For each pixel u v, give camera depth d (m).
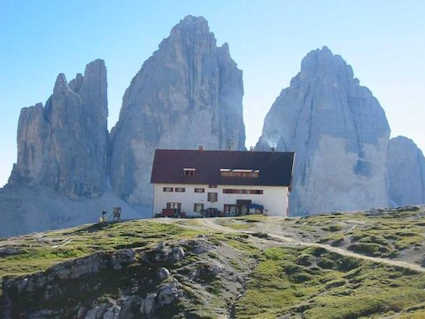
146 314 78.00
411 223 111.25
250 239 104.38
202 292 80.44
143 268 86.19
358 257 89.00
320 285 81.69
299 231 116.62
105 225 135.50
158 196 165.25
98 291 83.00
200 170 167.88
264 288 82.12
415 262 83.06
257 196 163.38
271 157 171.38
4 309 84.69
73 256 105.75
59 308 82.69
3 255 109.25
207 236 100.31
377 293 71.00
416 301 67.38
